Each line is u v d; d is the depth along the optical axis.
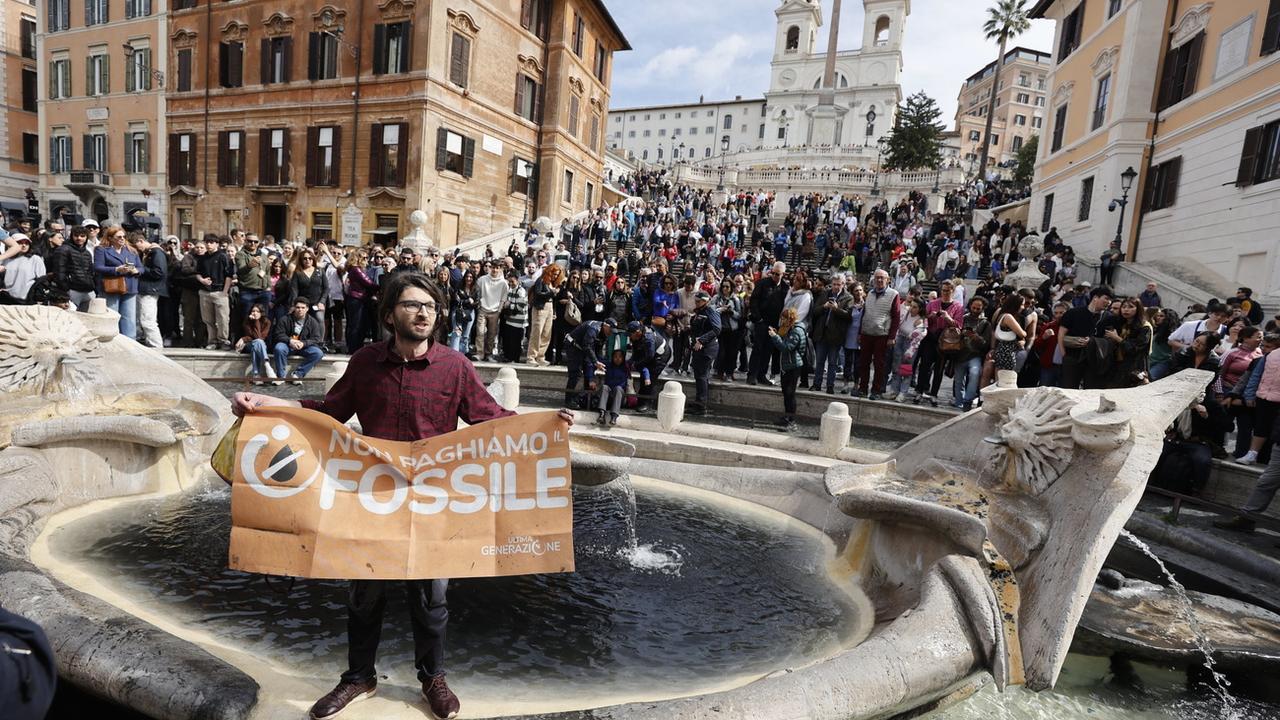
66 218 30.64
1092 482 3.99
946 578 3.85
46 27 35.69
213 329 12.11
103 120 34.53
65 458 5.39
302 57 27.81
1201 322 9.47
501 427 3.01
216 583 4.17
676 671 3.50
